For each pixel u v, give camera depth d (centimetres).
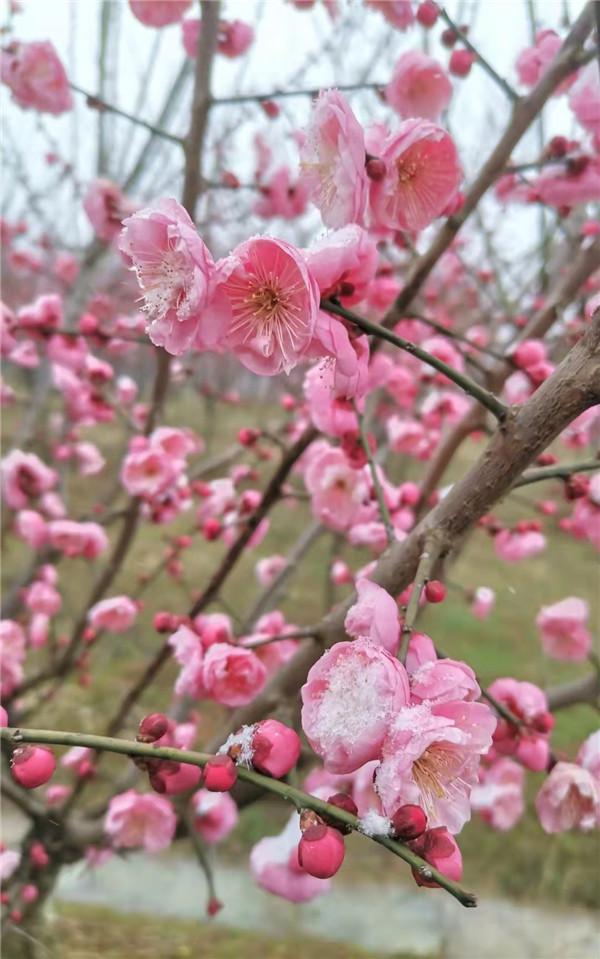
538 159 40
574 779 27
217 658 29
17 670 50
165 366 48
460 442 42
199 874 85
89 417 57
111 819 36
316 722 17
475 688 18
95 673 93
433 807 17
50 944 55
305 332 18
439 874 16
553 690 41
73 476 107
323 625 27
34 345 52
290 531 128
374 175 22
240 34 46
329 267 19
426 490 43
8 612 59
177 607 103
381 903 82
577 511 40
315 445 44
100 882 82
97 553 53
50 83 43
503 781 38
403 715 16
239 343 19
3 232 83
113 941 67
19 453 54
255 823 89
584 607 42
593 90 30
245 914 78
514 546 49
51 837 46
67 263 81
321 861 16
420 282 32
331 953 72
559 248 59
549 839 88
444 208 24
